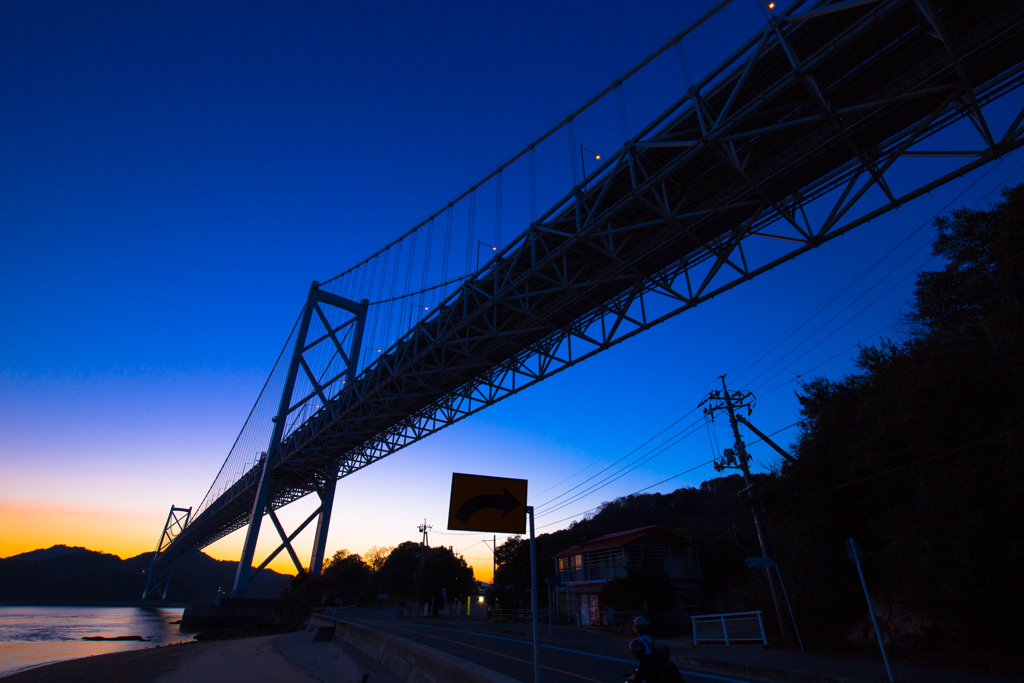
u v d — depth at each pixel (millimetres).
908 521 12297
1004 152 12234
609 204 18484
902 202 14195
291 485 61094
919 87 12680
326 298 62938
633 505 66875
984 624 10680
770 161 15391
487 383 31453
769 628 17828
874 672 9922
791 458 17266
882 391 15000
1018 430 10562
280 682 13625
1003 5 11500
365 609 64375
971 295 13836
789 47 12438
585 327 24250
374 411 40406
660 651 5172
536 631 5996
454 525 6129
